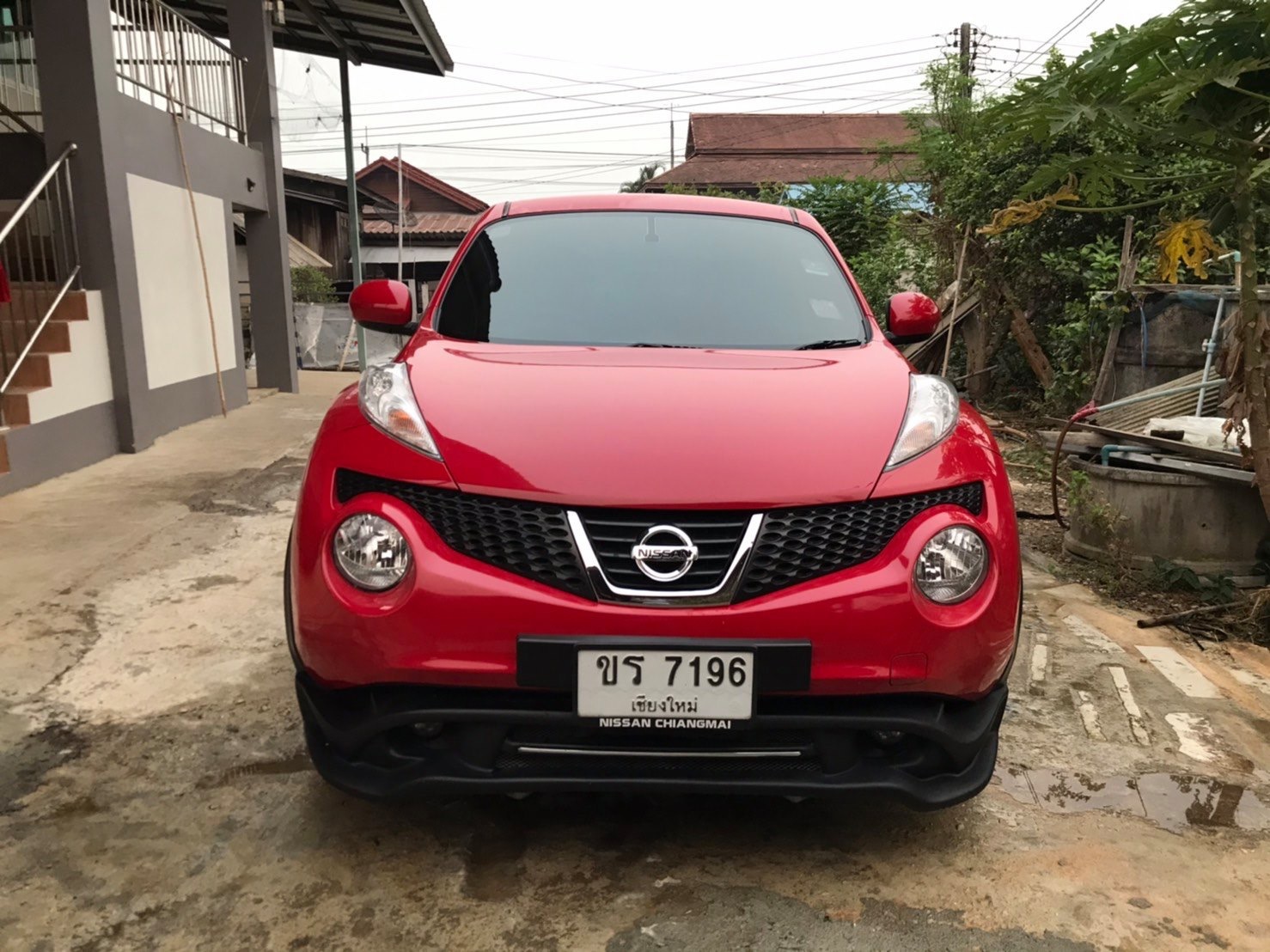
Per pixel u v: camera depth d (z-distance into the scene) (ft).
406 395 7.45
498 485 6.52
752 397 7.52
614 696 6.28
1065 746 9.09
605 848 7.38
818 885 6.97
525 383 7.61
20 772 8.36
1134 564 13.61
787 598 6.35
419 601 6.32
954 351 32.83
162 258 25.46
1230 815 7.97
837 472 6.73
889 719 6.48
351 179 43.78
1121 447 14.14
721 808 7.95
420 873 7.03
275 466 21.27
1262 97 9.66
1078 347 24.71
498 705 6.42
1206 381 15.87
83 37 21.44
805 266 10.51
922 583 6.55
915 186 46.85
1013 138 11.12
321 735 6.99
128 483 19.39
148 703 9.75
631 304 9.60
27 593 12.76
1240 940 6.46
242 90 32.76
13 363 19.70
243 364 31.40
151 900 6.70
